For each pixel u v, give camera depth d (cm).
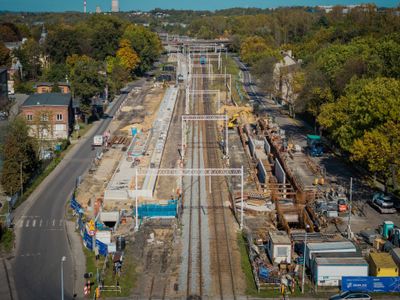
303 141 12975
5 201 9044
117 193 9131
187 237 7612
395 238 7188
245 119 14912
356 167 10700
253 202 8894
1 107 13562
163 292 6144
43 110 12625
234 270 6656
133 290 6191
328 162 11250
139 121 14812
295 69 17000
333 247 6612
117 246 7162
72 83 14450
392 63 13500
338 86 13012
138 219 8131
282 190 9469
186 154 11875
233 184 9912
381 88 9681
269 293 6134
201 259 6931
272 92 18050
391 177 9050
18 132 9719
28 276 6575
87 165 10994
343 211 8469
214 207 8800
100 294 6103
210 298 6022
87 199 9112
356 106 9838
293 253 6956
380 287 6141
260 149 12300
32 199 9144
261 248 7256
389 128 8862
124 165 10819
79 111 14688
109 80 17988
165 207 8306
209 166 11025
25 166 9406
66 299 6038
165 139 13000
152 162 10938
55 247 7356
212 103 17300
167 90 19212
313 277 6375
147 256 7006
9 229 7912
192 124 14688
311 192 9006
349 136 10069
